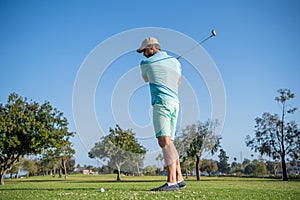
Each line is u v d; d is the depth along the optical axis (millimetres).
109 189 9625
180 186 8680
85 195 6805
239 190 9219
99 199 5922
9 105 34312
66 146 36312
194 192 7551
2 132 32531
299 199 6457
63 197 6434
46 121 35219
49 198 6246
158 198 6027
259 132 47844
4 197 6609
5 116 33625
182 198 6070
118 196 6473
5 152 32938
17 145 33125
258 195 7070
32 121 33812
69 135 36406
